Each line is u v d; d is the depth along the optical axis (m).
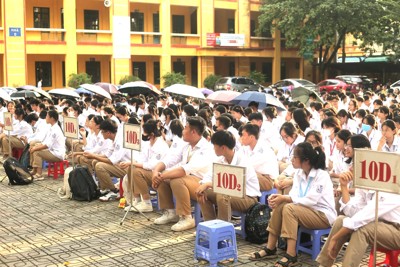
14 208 9.45
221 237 6.36
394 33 35.41
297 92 17.95
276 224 6.56
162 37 34.97
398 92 22.55
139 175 8.86
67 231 8.02
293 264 6.36
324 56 38.78
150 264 6.58
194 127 7.90
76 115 13.91
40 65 32.38
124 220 8.58
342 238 5.74
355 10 33.28
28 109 14.84
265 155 8.04
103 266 6.53
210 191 7.52
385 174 5.22
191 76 38.16
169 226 8.23
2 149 14.05
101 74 34.31
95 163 10.12
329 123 8.69
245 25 38.50
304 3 34.12
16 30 29.97
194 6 36.31
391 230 5.55
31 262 6.70
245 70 39.38
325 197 6.42
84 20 33.69
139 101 15.97
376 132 10.35
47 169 13.04
